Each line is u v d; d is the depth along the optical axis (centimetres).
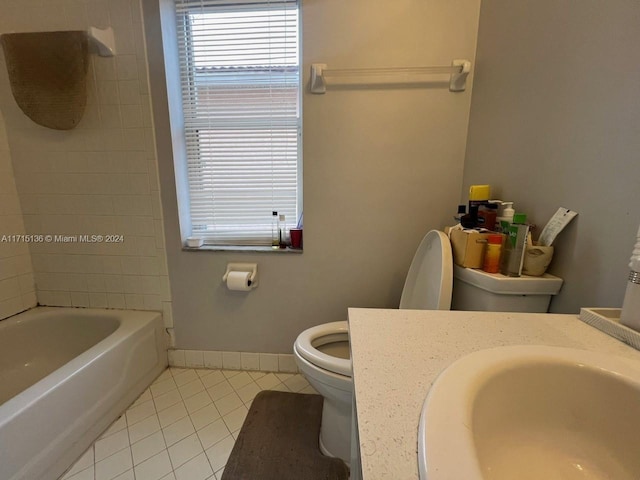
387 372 46
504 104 107
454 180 135
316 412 134
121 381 131
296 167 154
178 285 155
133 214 149
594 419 45
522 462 44
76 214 151
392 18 124
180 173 149
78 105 133
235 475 104
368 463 31
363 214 141
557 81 84
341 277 147
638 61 62
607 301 70
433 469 29
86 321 157
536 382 47
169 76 138
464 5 122
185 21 142
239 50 143
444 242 102
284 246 152
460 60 122
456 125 131
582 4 75
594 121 72
